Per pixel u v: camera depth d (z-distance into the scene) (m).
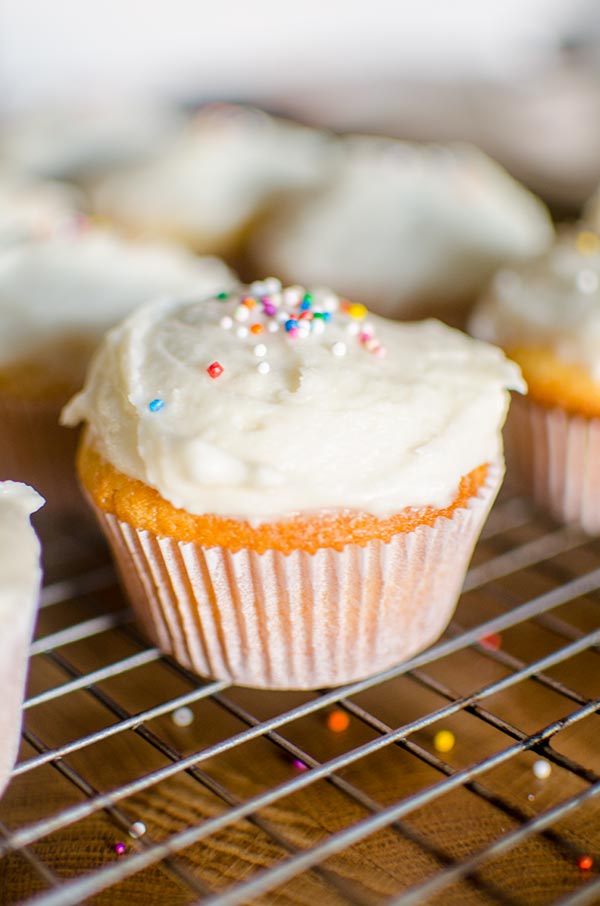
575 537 0.31
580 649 0.26
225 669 0.27
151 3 0.52
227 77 0.54
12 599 0.23
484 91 0.52
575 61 0.53
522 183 0.46
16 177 0.43
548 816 0.22
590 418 0.30
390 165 0.40
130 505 0.26
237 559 0.25
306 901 0.23
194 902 0.23
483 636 0.27
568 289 0.31
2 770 0.24
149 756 0.25
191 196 0.41
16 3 0.51
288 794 0.25
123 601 0.29
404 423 0.26
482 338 0.32
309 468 0.25
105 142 0.46
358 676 0.27
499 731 0.26
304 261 0.37
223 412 0.25
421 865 0.23
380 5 0.54
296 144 0.44
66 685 0.25
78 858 0.23
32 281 0.32
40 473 0.32
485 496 0.27
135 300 0.32
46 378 0.31
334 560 0.25
